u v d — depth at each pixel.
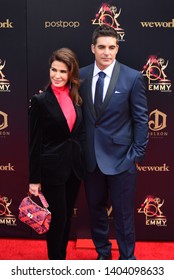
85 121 2.68
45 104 2.43
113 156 2.69
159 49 2.98
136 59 2.99
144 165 3.19
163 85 3.04
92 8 2.94
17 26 2.99
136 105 2.61
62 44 2.99
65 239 2.77
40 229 2.51
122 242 2.80
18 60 3.04
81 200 3.27
